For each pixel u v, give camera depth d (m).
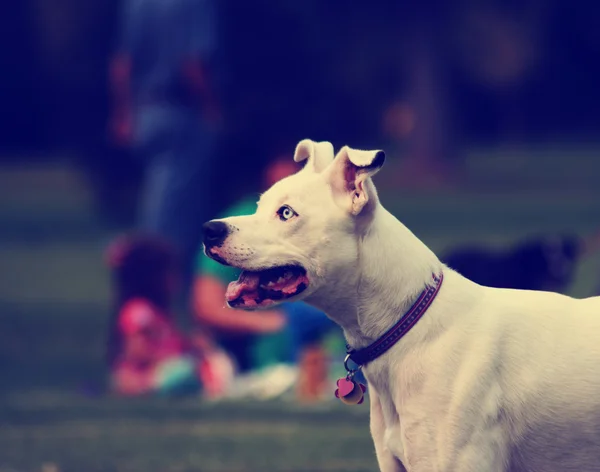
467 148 67.56
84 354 15.81
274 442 10.59
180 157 16.22
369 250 6.66
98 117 37.09
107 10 39.03
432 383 6.47
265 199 6.86
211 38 16.23
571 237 14.05
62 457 10.13
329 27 40.50
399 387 6.57
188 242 16.28
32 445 10.66
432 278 6.66
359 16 43.91
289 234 6.70
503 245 23.97
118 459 10.04
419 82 50.66
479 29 46.97
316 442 10.53
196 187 16.28
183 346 13.43
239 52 31.17
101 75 37.78
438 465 6.44
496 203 37.56
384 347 6.62
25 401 12.80
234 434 11.02
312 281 6.70
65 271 25.36
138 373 13.30
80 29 40.28
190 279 16.31
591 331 6.61
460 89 59.56
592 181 45.34
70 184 51.59
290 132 29.95
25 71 59.44
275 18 31.66
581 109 66.56
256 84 30.77
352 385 6.99
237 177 22.38
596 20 51.97
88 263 26.69
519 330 6.58
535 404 6.50
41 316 19.17
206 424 11.52
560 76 61.62
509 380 6.51
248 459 9.91
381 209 6.78
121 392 13.23
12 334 17.50
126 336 13.43
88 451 10.37
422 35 48.22
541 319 6.63
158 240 13.85
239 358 13.73
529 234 26.38
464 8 46.50
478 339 6.52
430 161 50.53
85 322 18.45
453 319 6.57
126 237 14.17
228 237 6.72
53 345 16.53
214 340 13.70
